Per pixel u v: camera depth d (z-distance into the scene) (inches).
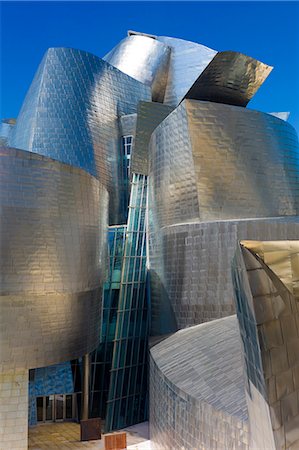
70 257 782.5
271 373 296.0
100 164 1405.0
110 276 1127.0
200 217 907.4
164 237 950.4
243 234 802.8
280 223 780.6
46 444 854.5
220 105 964.6
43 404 1010.7
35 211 733.3
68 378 1040.2
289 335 313.1
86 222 826.8
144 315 1152.2
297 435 309.4
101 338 1090.1
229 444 425.7
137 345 1131.3
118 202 1437.0
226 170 936.9
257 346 298.2
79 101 1397.6
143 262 1170.0
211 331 743.1
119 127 1486.2
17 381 714.2
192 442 517.7
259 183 954.1
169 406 617.3
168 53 1689.2
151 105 1219.9
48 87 1382.9
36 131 1342.3
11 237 709.3
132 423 1093.1
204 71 1084.5
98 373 1074.1
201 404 493.0
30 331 729.0
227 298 810.8
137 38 1749.5
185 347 731.4
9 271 707.4
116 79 1505.9
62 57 1418.6
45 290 741.9
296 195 998.4
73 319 793.6
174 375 628.1
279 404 298.5
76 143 1363.2
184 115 949.2
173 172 979.9
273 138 995.3
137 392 1116.5
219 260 822.5
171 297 911.7
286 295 317.4
